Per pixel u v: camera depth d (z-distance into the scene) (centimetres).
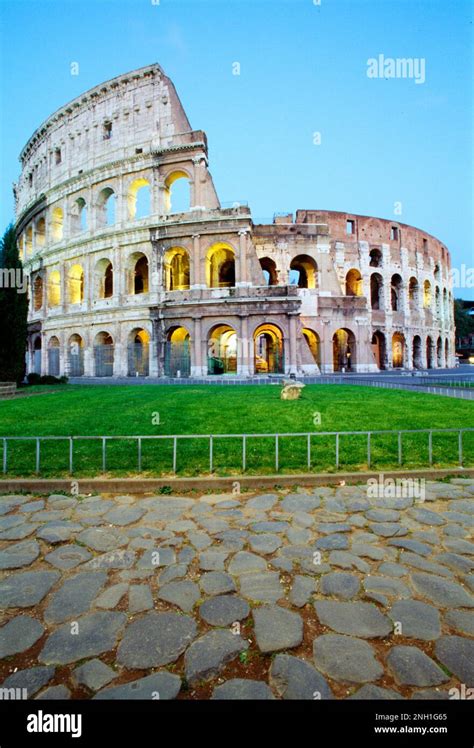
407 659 389
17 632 435
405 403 2022
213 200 4709
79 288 5512
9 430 1439
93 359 4997
